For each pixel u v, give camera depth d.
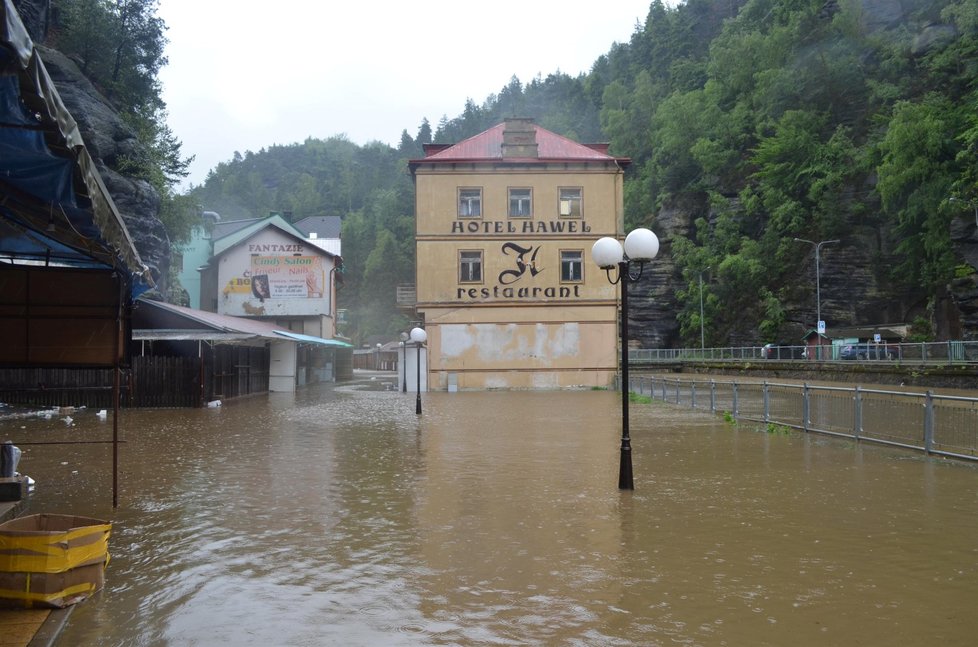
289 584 5.96
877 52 77.38
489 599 5.56
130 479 11.12
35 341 8.63
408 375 37.62
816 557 6.68
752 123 89.25
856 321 67.62
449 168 37.94
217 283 48.38
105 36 41.53
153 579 6.11
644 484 10.52
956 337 55.59
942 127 56.12
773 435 16.75
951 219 54.03
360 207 174.25
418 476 11.31
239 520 8.34
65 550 5.43
